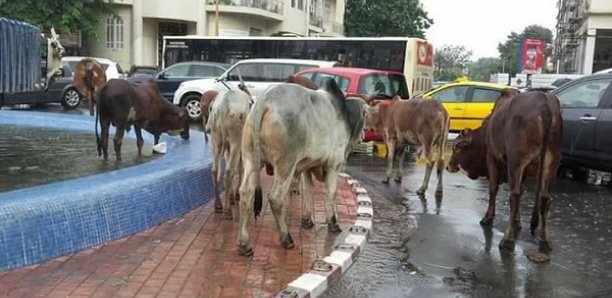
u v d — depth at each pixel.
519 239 7.59
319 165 6.77
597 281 6.14
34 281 5.26
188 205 7.77
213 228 7.06
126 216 6.66
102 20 39.28
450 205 9.41
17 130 13.75
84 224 6.15
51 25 33.69
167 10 40.12
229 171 7.42
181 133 10.66
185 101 20.28
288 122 5.96
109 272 5.54
